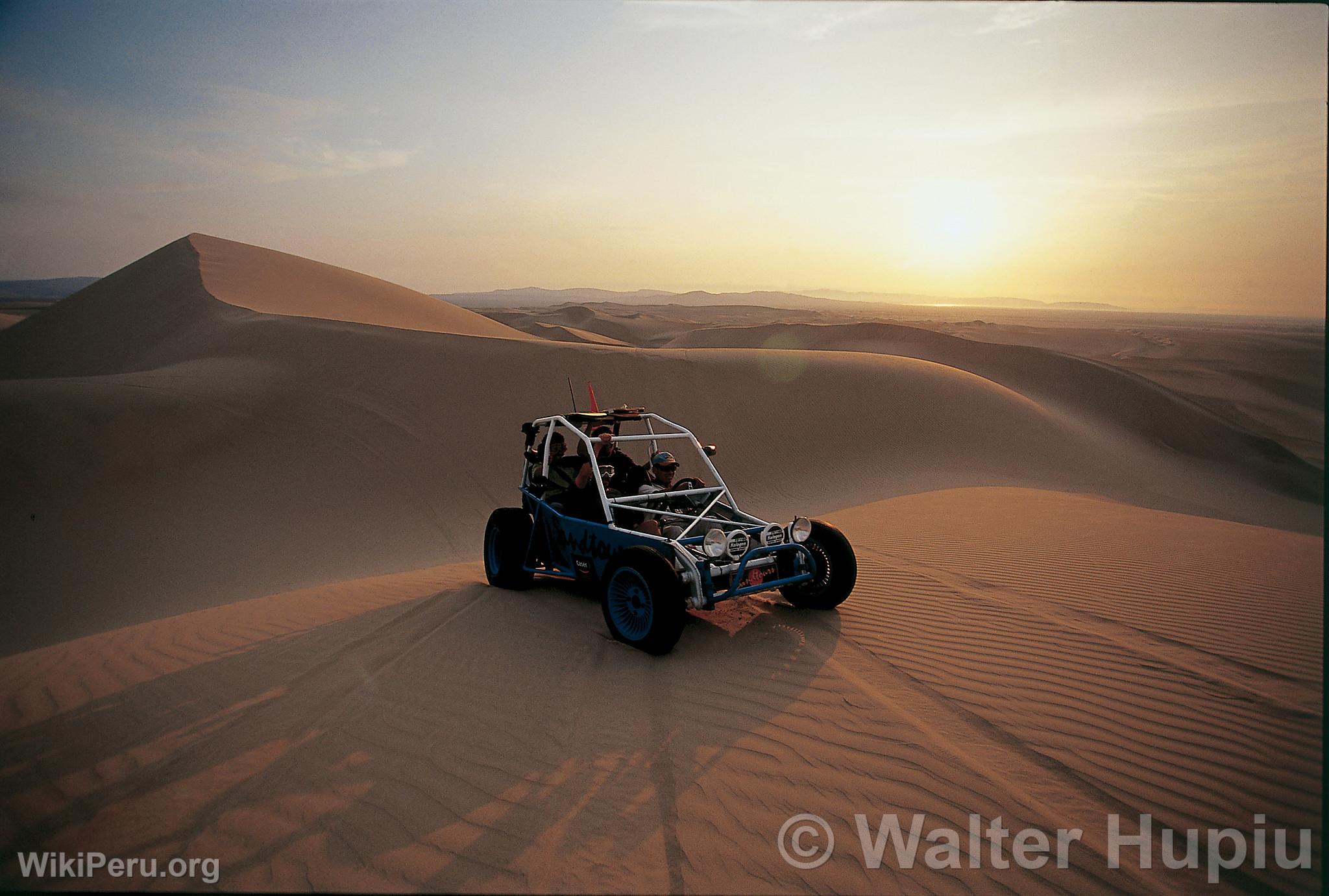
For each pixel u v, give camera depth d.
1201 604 7.22
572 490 7.52
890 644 6.22
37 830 3.82
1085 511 12.66
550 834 3.70
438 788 4.11
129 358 33.47
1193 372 67.38
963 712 4.97
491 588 8.31
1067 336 127.00
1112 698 5.16
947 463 23.81
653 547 6.45
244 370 23.72
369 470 18.98
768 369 27.33
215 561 14.98
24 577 13.66
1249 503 28.33
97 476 16.95
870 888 3.36
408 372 23.50
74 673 6.12
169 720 5.11
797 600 7.31
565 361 24.86
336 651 6.33
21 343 38.19
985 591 7.69
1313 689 5.27
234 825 3.81
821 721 4.86
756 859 3.53
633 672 5.73
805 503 19.16
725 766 4.33
